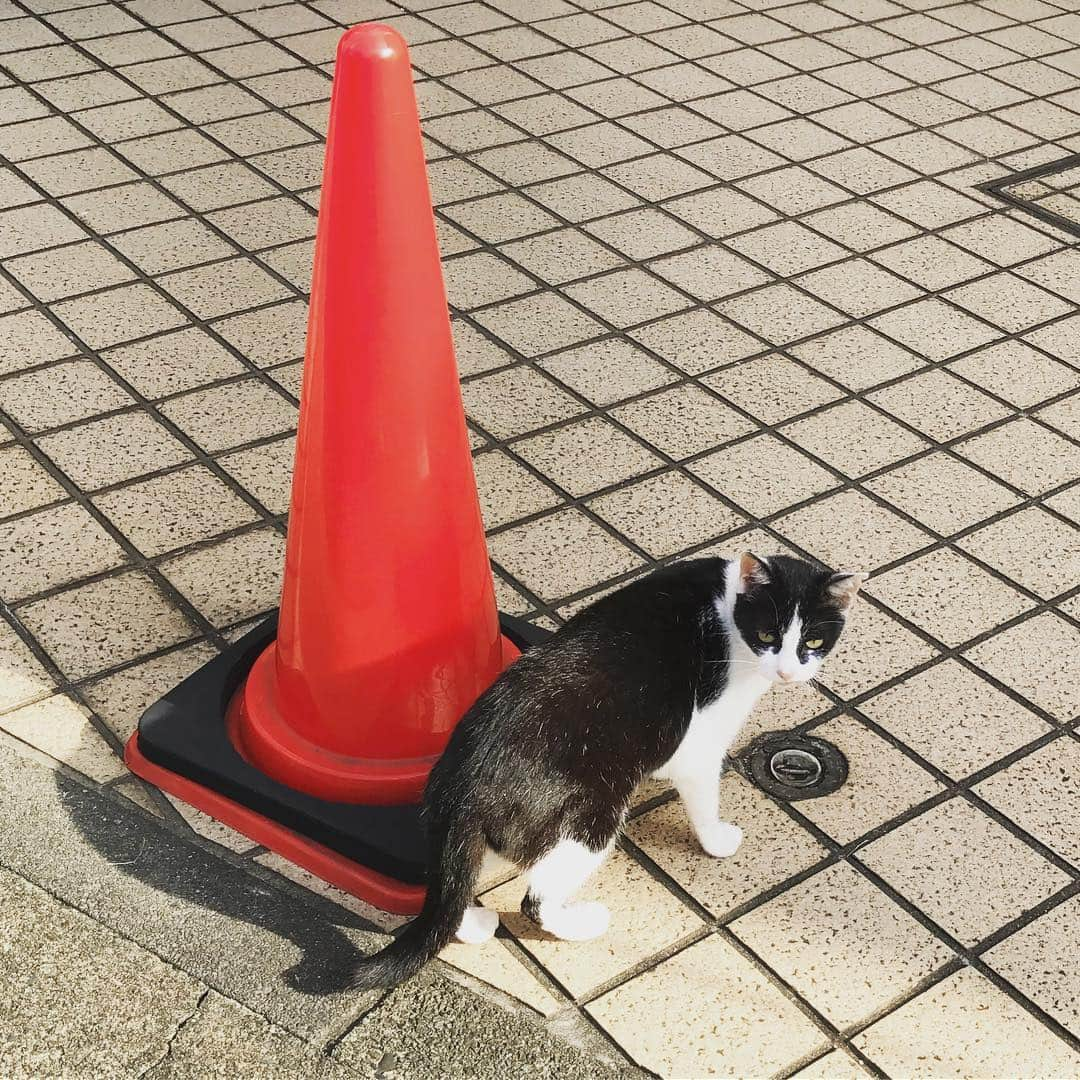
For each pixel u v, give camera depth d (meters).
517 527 1.79
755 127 2.78
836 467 1.91
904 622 1.66
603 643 1.25
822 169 2.64
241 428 1.94
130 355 2.07
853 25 3.25
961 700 1.56
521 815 1.19
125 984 1.22
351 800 1.36
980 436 1.99
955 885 1.35
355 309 1.22
